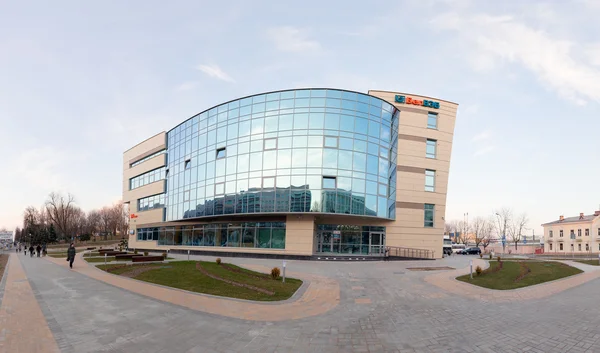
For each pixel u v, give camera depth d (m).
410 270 19.78
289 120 28.19
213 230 33.62
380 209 28.48
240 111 30.36
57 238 89.81
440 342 6.81
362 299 11.22
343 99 27.89
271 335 7.23
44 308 9.53
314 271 19.00
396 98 31.77
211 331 7.45
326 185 26.88
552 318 8.39
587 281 15.10
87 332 7.30
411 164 31.30
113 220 108.31
